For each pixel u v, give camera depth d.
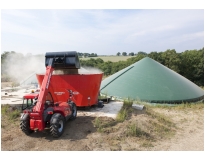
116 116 7.72
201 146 5.99
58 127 5.94
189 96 11.92
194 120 8.81
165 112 9.96
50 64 6.86
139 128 6.80
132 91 11.97
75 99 8.09
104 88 13.57
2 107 8.20
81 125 6.89
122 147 5.64
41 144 5.63
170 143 6.20
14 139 5.91
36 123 5.77
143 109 8.90
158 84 12.29
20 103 8.49
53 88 8.08
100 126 6.73
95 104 8.93
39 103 5.82
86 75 7.92
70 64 7.30
